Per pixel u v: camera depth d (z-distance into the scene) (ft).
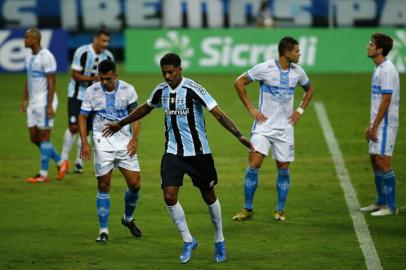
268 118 119.03
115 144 107.65
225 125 95.35
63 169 150.30
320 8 324.19
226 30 289.33
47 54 146.82
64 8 327.88
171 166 96.94
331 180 148.25
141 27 329.31
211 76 282.77
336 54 288.51
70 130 151.84
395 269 94.79
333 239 108.58
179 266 96.78
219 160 168.14
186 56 290.15
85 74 152.66
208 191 97.60
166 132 98.48
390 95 118.01
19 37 292.20
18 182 147.84
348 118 213.66
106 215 107.96
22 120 213.87
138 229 110.52
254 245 106.11
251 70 118.73
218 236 98.58
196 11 325.83
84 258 100.37
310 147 179.93
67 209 127.13
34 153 175.52
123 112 108.78
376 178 123.34
